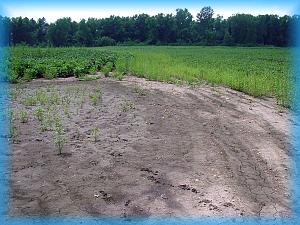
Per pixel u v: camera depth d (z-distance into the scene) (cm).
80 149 773
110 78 2097
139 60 2952
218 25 10269
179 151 776
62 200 555
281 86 1541
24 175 638
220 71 2148
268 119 1082
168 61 3122
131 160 715
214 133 923
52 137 855
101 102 1287
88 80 1977
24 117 1020
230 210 536
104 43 9362
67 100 1305
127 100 1327
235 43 9188
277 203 565
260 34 9031
